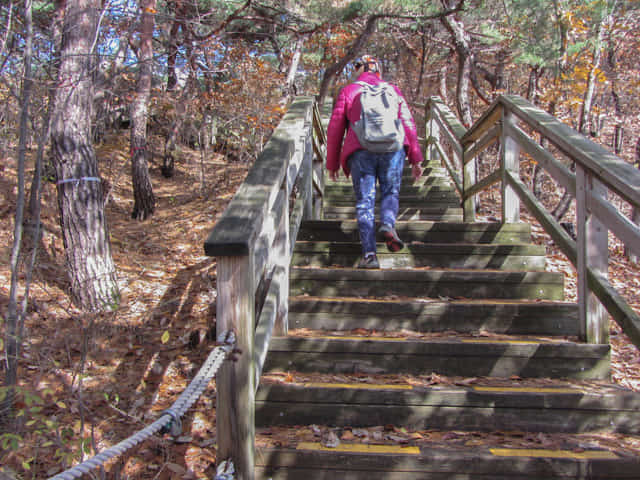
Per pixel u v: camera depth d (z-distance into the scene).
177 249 6.95
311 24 10.04
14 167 8.02
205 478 2.68
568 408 2.26
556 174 3.10
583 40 9.23
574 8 8.73
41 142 3.32
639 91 12.32
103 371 3.80
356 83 3.64
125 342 4.21
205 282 5.68
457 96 10.21
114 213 9.07
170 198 10.48
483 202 11.66
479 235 4.02
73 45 4.69
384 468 2.00
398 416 2.29
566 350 2.55
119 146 10.45
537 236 8.59
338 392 2.31
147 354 4.16
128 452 2.93
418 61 16.19
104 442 3.05
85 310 3.88
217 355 1.70
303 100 4.33
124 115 11.92
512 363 2.57
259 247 2.19
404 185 6.35
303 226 4.09
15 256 3.00
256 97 10.28
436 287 3.27
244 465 1.84
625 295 6.38
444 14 9.02
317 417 2.32
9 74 3.20
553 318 2.89
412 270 3.31
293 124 3.31
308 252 3.73
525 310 2.90
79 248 4.96
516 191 3.85
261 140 10.46
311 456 2.02
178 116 11.84
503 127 4.15
